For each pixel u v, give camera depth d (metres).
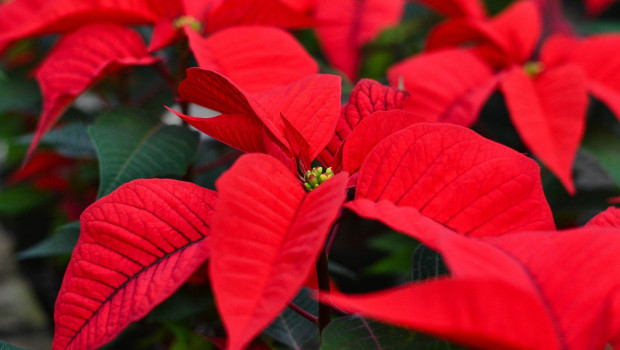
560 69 0.81
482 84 0.81
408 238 0.87
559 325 0.46
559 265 0.48
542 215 0.53
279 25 0.80
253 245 0.48
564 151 0.75
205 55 0.68
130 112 0.73
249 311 0.46
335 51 1.04
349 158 0.58
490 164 0.54
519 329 0.44
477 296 0.43
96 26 0.73
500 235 0.53
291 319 0.74
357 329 0.55
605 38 0.91
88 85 0.71
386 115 0.57
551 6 1.18
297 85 0.60
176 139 0.72
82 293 0.53
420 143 0.54
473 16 1.01
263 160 0.51
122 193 0.55
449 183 0.54
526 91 0.79
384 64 1.24
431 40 0.95
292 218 0.50
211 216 0.55
